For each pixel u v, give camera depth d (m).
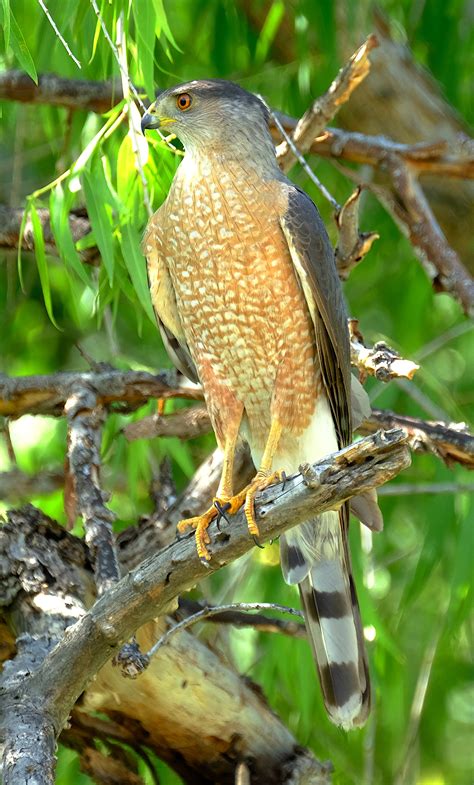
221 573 11.63
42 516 8.74
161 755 9.11
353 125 13.28
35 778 6.60
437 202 13.96
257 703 9.07
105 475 11.80
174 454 10.48
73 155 11.31
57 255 10.59
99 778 9.12
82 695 8.58
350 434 9.17
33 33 10.69
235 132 8.73
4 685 7.42
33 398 9.56
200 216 8.63
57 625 8.12
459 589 10.66
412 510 12.59
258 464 9.49
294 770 9.05
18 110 11.44
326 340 8.78
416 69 13.12
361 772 11.05
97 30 8.37
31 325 13.03
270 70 12.28
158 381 9.55
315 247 8.65
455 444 9.26
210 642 9.34
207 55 12.39
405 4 13.02
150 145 9.10
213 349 9.01
